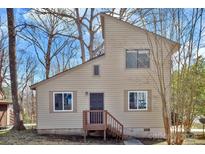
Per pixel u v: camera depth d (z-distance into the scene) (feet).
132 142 58.75
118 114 66.08
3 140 57.16
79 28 96.63
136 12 86.48
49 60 102.22
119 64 66.80
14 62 75.51
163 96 55.57
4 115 93.15
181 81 52.11
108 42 67.05
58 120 66.39
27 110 164.04
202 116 74.64
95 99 66.59
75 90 66.59
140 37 66.80
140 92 66.33
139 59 66.54
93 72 66.90
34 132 69.10
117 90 66.54
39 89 66.90
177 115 50.78
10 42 75.46
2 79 125.18
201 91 62.08
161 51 59.31
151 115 65.98
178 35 57.11
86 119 61.67
